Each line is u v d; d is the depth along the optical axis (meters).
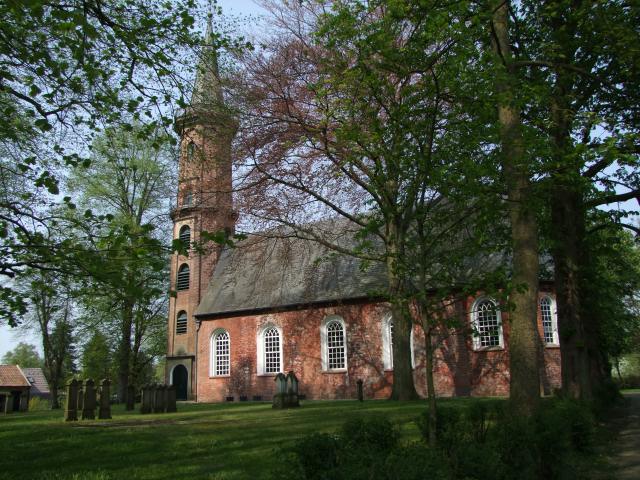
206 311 37.75
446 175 7.71
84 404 19.20
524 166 8.80
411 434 11.62
